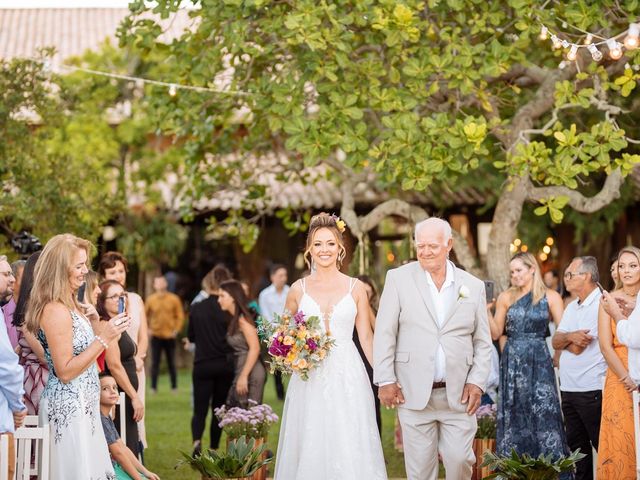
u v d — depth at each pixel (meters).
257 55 10.95
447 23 11.52
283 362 7.29
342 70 11.10
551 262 20.50
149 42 11.74
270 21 10.84
